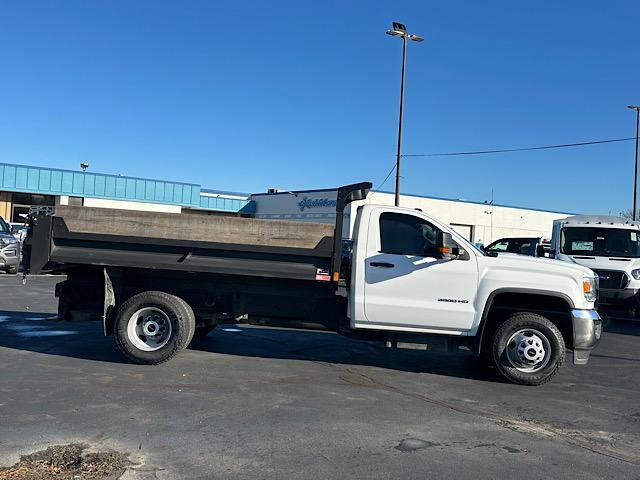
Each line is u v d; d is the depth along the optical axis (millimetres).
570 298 7504
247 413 5867
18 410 5719
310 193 42906
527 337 7496
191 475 4324
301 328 8312
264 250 7727
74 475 4227
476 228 50906
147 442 4965
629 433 5719
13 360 7859
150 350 7734
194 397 6363
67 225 7867
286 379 7352
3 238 20484
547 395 7094
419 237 7742
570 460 4922
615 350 10523
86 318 8398
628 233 14633
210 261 7812
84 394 6340
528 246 19031
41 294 15719
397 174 28516
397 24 27891
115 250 7887
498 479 4461
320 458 4750
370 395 6734
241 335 10523
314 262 7754
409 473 4512
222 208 45594
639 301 13859
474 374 8117
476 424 5805
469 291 7566
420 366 8523
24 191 33062
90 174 35438
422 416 5992
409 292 7598
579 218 15156
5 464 4391
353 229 7906
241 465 4547
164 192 38875
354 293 7668
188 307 7957
